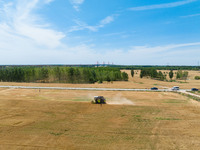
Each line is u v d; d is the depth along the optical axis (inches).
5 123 967.0
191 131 906.7
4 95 1892.2
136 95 2032.5
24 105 1350.9
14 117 1072.2
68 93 2129.7
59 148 709.3
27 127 920.9
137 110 1301.7
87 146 731.4
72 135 836.6
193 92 2246.6
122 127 949.8
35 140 776.3
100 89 2511.1
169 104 1529.3
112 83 3550.7
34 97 1809.8
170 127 959.6
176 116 1161.4
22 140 773.9
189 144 764.0
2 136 807.1
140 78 4953.3
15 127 916.0
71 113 1186.6
